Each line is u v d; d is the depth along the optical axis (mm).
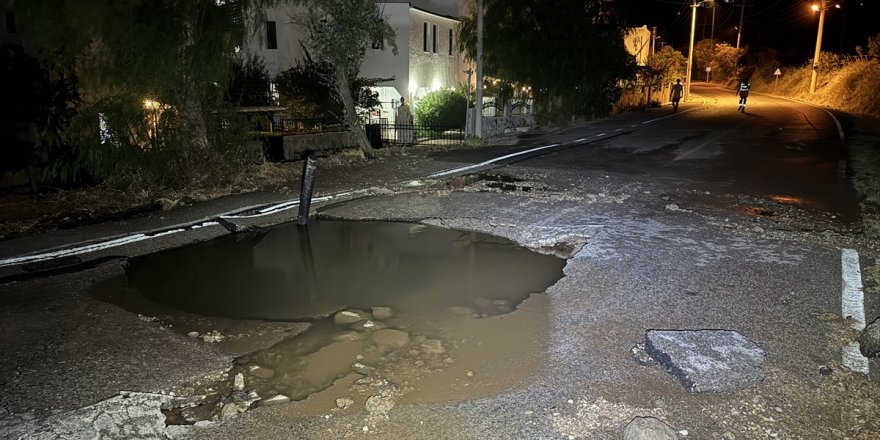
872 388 3928
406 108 22594
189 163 11695
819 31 45031
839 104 36688
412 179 12570
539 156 16328
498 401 3816
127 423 3535
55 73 12078
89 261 7043
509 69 26312
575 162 15102
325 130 19688
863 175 12734
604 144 18984
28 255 7180
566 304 5496
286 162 14734
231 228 8555
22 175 12430
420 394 3932
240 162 12562
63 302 5668
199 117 12078
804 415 3633
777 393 3877
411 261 7051
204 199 10602
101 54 11422
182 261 7098
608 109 31359
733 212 9391
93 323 5129
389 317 5355
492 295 5852
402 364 4395
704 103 42031
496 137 22078
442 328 5066
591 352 4492
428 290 6047
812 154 16078
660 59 49406
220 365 4371
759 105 38469
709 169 13859
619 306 5395
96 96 11836
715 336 4574
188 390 4008
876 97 31984
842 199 10438
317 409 3752
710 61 77500
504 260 7031
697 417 3615
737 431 3475
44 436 3371
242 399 3854
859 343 4516
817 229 8328
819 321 5016
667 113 32781
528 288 6027
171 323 5211
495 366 4316
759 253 7043
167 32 11383
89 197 10484
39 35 11430
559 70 26406
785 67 58719
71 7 11016
